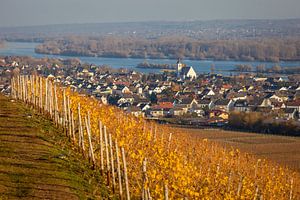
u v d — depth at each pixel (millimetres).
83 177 34875
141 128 48188
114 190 33656
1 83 147875
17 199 29234
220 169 45875
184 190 34312
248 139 125250
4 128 45188
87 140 42344
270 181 48781
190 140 59781
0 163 35281
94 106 53250
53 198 29984
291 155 106125
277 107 191500
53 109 51281
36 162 36062
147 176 33812
